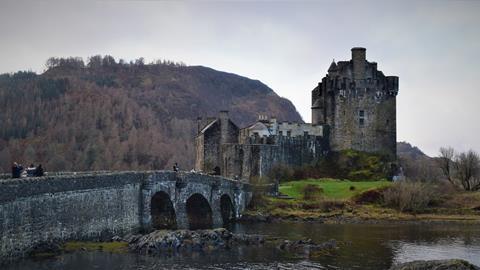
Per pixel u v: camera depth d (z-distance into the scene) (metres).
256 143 150.75
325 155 158.88
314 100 172.25
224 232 81.38
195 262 68.88
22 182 57.00
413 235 96.94
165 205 88.31
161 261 68.25
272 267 68.06
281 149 151.88
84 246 66.00
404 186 127.75
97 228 70.94
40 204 60.19
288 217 116.00
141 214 81.25
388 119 162.00
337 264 71.00
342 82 159.88
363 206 125.88
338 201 125.69
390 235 96.69
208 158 153.00
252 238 81.94
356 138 159.75
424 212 124.38
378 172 153.75
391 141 162.12
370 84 161.00
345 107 160.00
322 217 116.31
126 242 72.25
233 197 113.62
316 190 132.50
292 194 132.00
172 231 78.12
